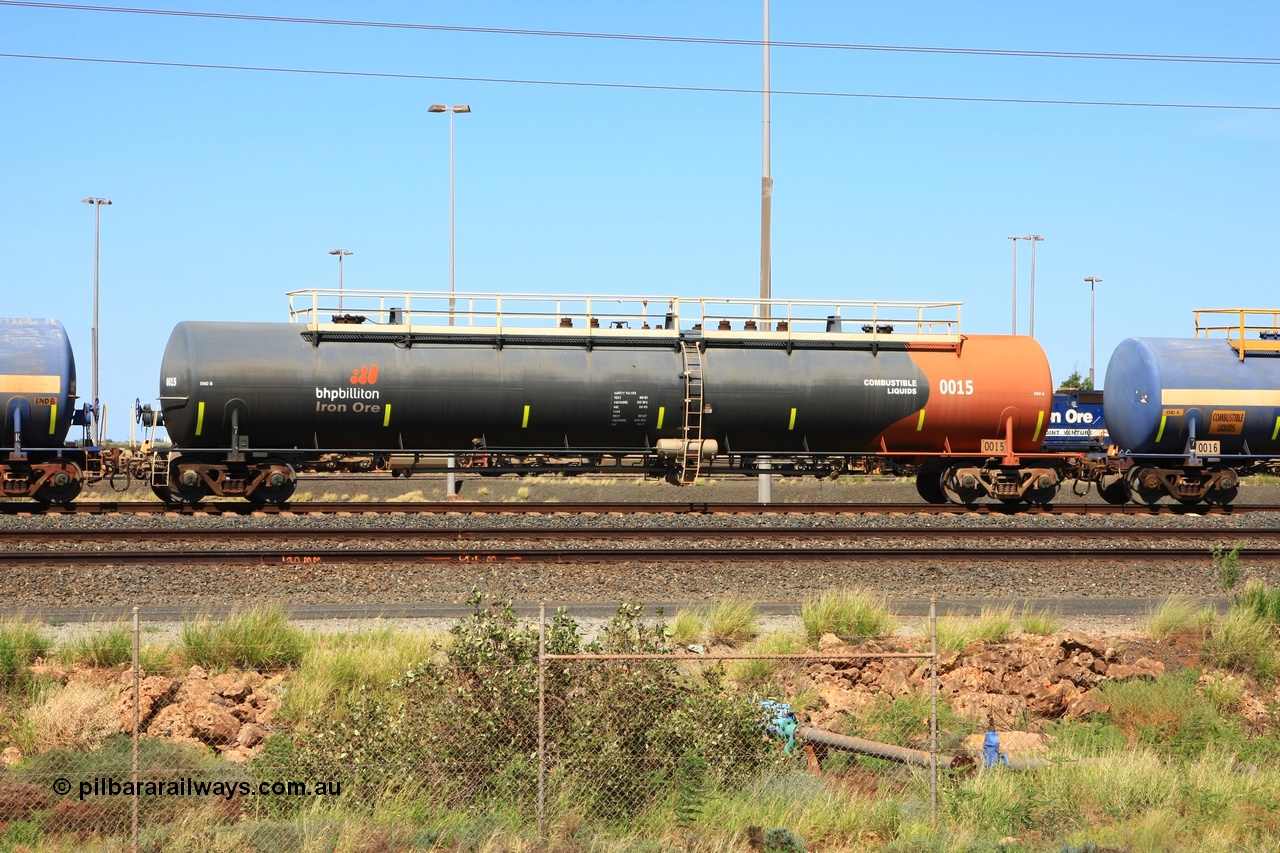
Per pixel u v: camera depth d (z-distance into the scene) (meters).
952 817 13.23
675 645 16.27
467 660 14.52
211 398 34.16
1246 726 17.19
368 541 28.30
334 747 13.94
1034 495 39.72
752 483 60.03
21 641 17.11
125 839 12.05
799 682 17.80
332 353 35.03
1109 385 43.19
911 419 38.22
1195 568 26.44
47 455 36.62
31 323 36.50
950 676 18.22
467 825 12.50
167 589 22.70
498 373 35.62
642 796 13.41
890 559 26.78
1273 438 41.38
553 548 27.14
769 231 45.53
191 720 15.16
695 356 36.97
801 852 12.11
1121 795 13.65
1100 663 18.69
